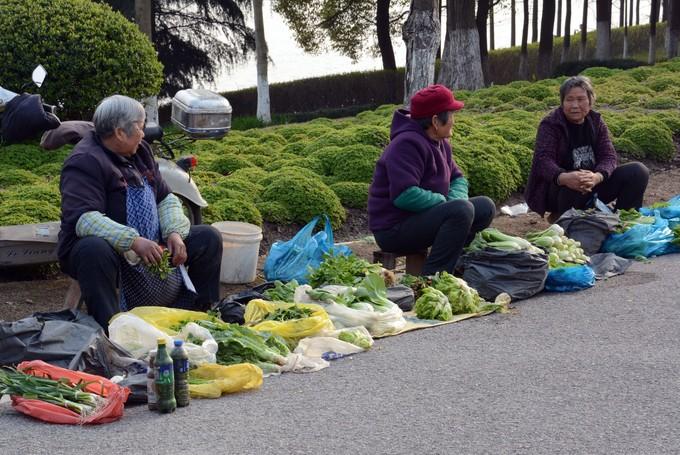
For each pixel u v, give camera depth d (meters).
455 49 28.47
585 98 9.42
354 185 11.72
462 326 7.12
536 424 5.01
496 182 12.50
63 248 6.64
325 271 7.53
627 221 9.38
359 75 42.06
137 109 6.78
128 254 6.73
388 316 6.91
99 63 13.29
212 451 4.67
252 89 41.81
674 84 20.62
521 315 7.34
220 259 7.23
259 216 10.23
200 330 6.04
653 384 5.62
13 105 7.82
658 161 14.61
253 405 5.41
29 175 11.44
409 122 8.25
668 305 7.44
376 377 5.90
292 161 12.74
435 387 5.66
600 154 9.64
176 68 37.56
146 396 5.47
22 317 7.57
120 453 4.65
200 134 8.46
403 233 8.15
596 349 6.36
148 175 7.02
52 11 13.27
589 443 4.74
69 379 5.37
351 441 4.79
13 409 5.38
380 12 41.59
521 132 14.84
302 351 6.32
